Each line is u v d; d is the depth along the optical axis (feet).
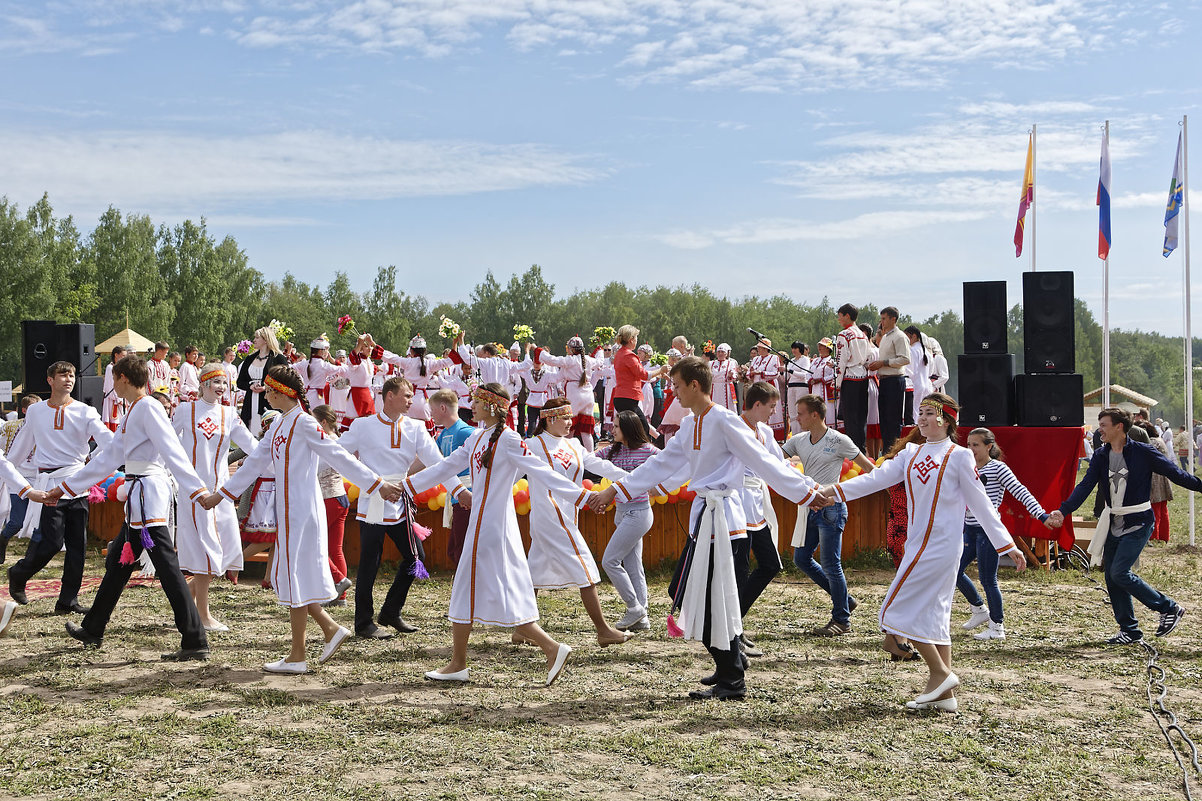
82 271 199.41
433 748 15.11
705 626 17.52
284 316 255.09
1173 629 24.26
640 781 13.80
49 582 28.96
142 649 21.18
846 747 15.33
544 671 19.85
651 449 24.81
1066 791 13.60
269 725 16.16
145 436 20.44
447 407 25.96
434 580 30.99
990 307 35.58
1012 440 35.01
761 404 23.49
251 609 25.76
